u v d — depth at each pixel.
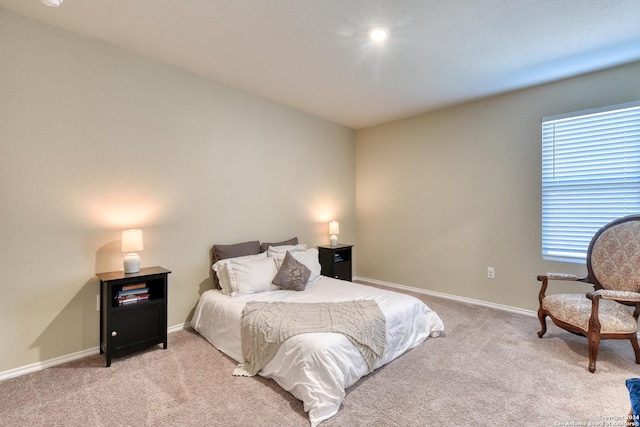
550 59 2.78
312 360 1.89
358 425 1.72
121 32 2.41
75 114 2.44
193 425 1.71
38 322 2.30
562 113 3.22
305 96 3.71
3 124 2.14
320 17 2.18
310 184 4.39
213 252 3.29
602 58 2.76
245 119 3.59
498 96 3.65
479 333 2.94
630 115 2.87
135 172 2.77
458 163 4.00
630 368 2.28
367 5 2.04
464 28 2.30
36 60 2.26
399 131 4.59
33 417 1.77
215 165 3.33
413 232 4.45
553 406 1.86
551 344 2.69
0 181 2.14
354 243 5.10
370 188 4.96
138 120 2.78
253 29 2.34
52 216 2.35
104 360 2.43
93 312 2.54
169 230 2.99
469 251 3.92
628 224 2.59
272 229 3.91
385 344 2.29
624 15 2.14
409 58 2.76
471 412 1.82
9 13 2.15
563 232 3.26
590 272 2.75
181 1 2.02
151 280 2.69
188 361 2.43
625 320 2.26
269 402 1.91
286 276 3.08
